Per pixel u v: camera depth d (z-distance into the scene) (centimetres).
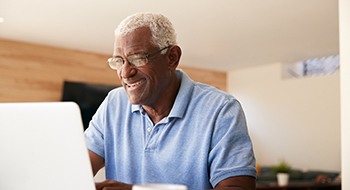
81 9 449
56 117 74
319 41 574
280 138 721
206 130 123
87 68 682
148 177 130
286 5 425
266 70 758
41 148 74
